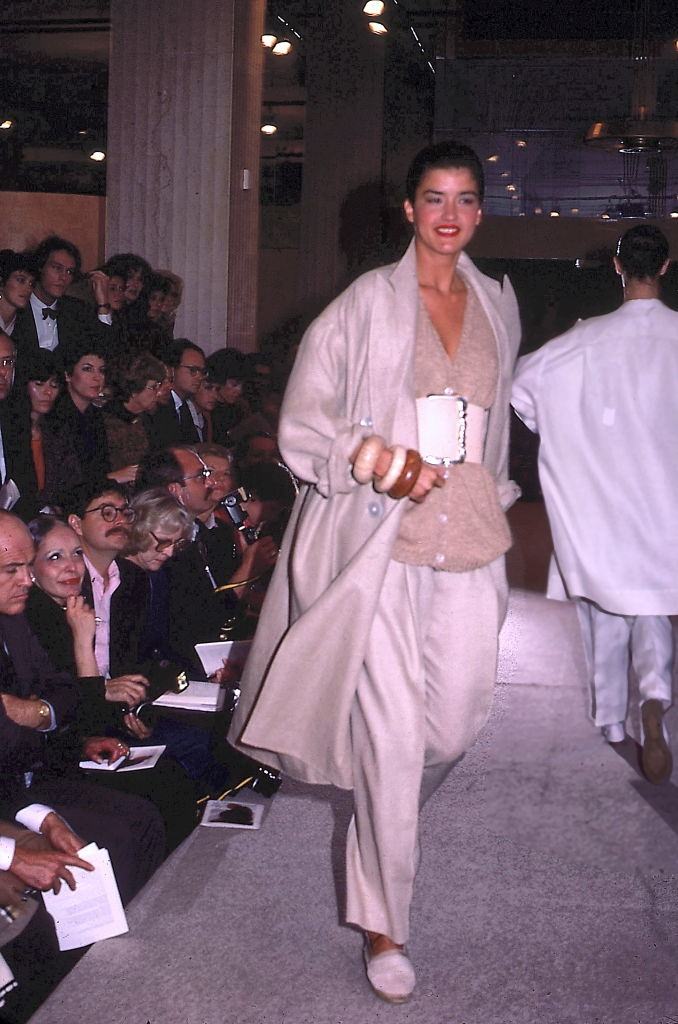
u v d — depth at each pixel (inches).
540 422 140.8
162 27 294.4
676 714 158.1
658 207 645.3
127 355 205.6
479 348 89.6
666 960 93.0
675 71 617.3
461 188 86.3
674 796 127.1
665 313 137.6
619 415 137.5
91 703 119.7
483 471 91.0
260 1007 85.8
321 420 85.7
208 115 294.5
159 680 139.9
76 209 444.1
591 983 89.3
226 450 171.0
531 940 95.7
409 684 85.9
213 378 271.9
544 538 382.3
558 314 661.3
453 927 98.0
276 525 178.2
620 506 137.4
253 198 321.4
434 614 90.0
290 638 86.3
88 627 124.6
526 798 125.4
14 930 95.3
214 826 118.6
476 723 92.0
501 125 653.9
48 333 221.1
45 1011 85.4
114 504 134.3
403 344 85.8
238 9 307.6
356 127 644.1
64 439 189.8
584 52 637.9
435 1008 85.9
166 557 139.6
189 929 97.7
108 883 96.7
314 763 88.9
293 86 735.1
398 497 82.4
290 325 668.7
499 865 110.0
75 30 587.8
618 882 106.0
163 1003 86.5
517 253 653.3
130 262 244.4
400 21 634.2
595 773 133.9
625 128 394.9
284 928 97.9
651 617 138.8
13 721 106.3
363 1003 86.6
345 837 117.3
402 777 85.5
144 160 297.4
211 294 298.8
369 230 650.8
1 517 108.1
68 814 105.7
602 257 648.4
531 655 195.8
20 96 706.8
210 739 129.1
